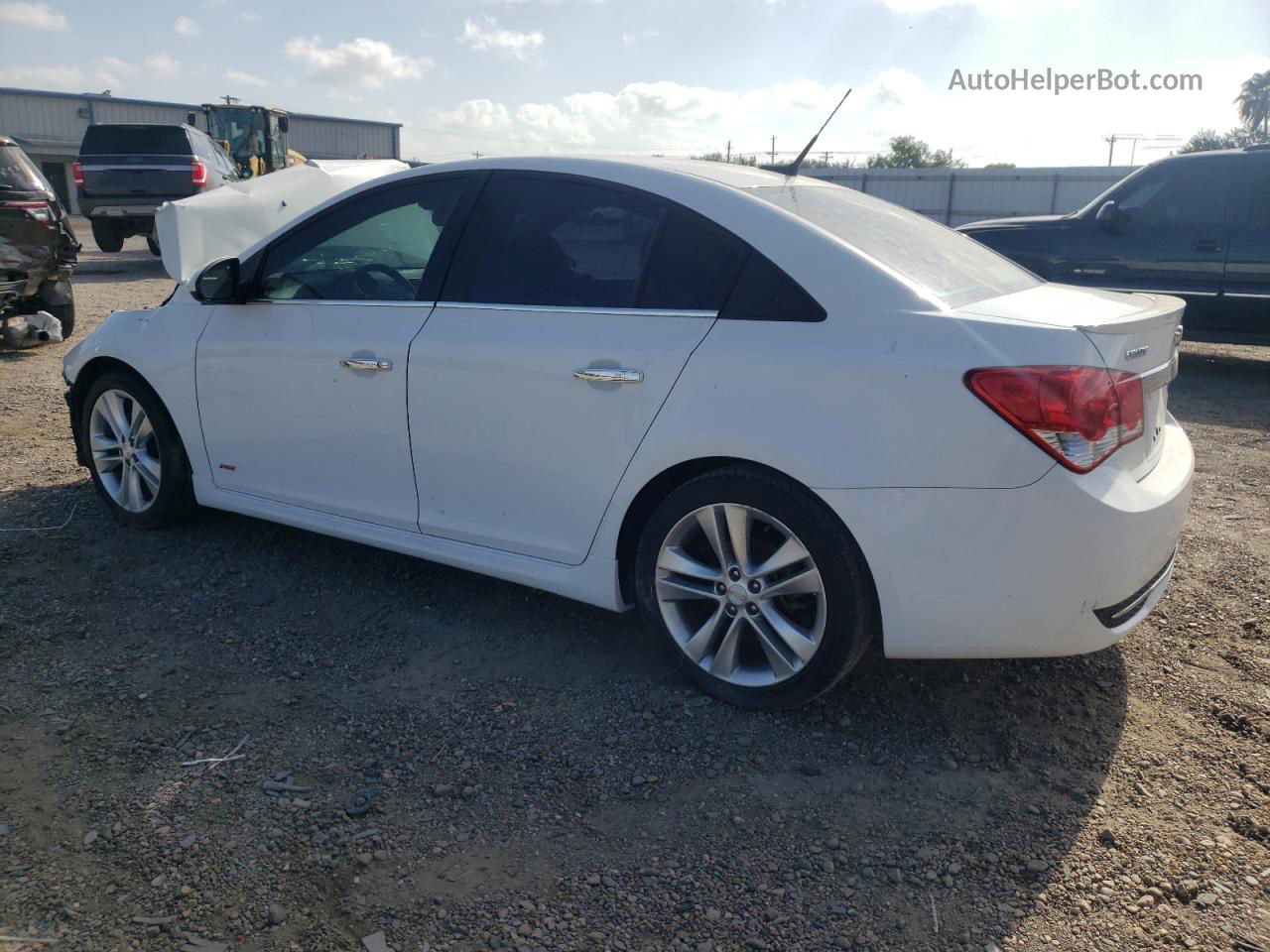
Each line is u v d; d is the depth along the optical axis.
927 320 2.79
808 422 2.85
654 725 3.12
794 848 2.57
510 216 3.52
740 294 3.03
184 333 4.28
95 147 17.66
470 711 3.20
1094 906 2.37
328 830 2.62
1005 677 3.40
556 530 3.40
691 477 3.18
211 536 4.59
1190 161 9.10
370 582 4.14
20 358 8.95
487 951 2.23
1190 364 10.03
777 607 3.10
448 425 3.53
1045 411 2.65
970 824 2.67
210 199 7.75
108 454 4.73
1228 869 2.49
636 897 2.40
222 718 3.13
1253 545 4.63
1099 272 9.53
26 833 2.57
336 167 8.46
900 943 2.26
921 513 2.76
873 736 3.07
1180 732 3.09
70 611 3.84
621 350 3.15
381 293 3.78
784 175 3.74
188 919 2.30
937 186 33.16
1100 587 2.75
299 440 3.97
